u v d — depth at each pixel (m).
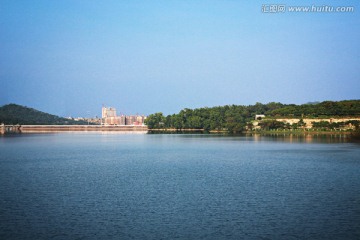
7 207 78.94
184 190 95.88
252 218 71.12
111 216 72.38
